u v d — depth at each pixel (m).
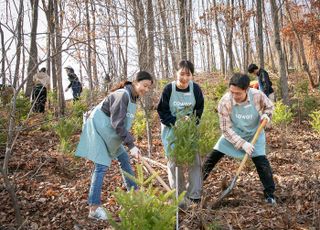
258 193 4.48
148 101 7.90
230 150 4.28
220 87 12.14
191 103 4.21
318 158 5.81
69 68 9.28
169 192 2.60
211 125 4.36
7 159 3.39
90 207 3.95
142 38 6.31
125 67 6.00
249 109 4.18
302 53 16.70
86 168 5.83
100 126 3.92
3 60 3.43
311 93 14.76
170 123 3.91
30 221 3.93
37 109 8.91
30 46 4.75
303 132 8.24
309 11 16.56
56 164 5.62
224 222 3.62
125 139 3.75
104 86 5.15
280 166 5.49
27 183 4.91
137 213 2.51
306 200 4.06
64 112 8.76
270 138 7.43
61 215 4.09
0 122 5.45
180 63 4.11
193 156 3.73
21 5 3.58
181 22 8.15
